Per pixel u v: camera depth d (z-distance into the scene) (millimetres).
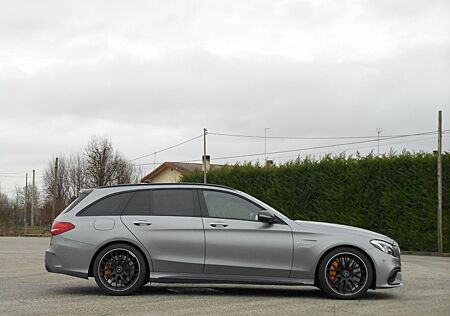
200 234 9359
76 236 9430
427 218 24875
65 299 9047
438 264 17453
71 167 59219
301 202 28797
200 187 9703
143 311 8055
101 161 53188
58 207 56094
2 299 9039
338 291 9203
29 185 67250
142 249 9367
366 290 9211
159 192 9703
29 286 10602
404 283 11422
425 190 25016
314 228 9391
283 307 8461
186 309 8234
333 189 27656
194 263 9320
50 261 9508
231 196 9602
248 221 9414
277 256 9266
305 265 9250
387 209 25844
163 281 9359
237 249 9305
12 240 33812
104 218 9523
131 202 9641
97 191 9812
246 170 31406
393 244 9492
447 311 8227
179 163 57375
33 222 59781
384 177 26125
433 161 24984
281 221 9406
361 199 26719
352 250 9250
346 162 27453
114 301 8875
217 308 8336
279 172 29812
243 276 9297
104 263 9422
